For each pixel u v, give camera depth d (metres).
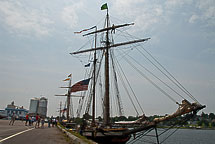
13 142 14.83
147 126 23.66
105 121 32.97
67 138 20.27
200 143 77.38
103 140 27.98
